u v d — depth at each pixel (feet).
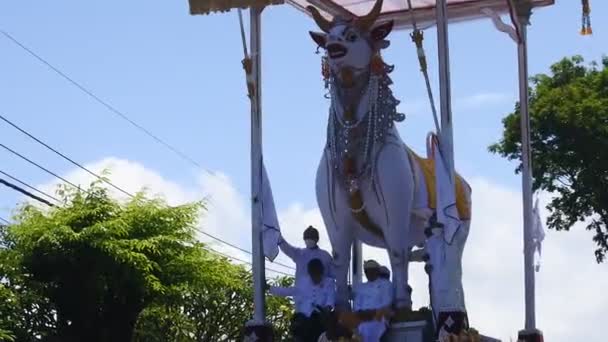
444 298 42.63
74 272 78.84
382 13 55.72
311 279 46.75
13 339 72.79
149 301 81.92
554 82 92.32
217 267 87.86
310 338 46.14
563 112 86.58
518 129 87.97
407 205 46.29
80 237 77.92
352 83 46.16
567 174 89.10
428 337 44.14
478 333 42.60
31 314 78.28
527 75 53.31
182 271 83.92
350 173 46.11
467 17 55.06
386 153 46.06
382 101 46.34
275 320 97.91
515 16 52.19
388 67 46.73
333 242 47.42
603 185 87.76
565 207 89.71
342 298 47.09
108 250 78.13
